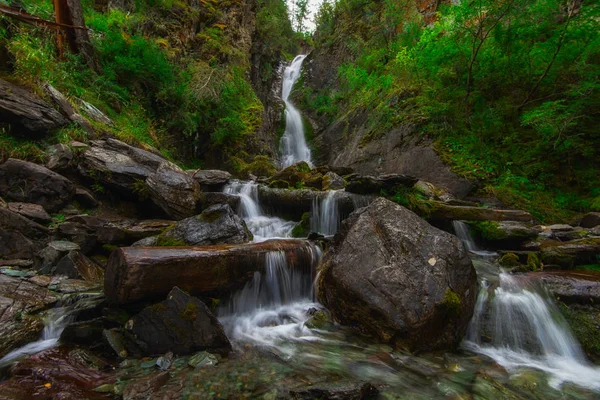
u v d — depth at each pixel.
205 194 7.20
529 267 5.02
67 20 9.05
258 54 21.62
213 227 5.13
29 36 7.71
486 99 9.98
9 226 4.50
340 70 18.20
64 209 5.53
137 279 3.25
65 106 6.99
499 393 2.81
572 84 7.81
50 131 6.38
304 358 3.25
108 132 7.71
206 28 16.80
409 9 17.59
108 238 5.11
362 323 3.76
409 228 4.28
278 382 2.78
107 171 6.30
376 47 18.27
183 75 13.11
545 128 7.34
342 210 7.08
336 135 16.94
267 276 4.46
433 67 10.52
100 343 3.12
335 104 19.27
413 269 3.74
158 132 11.05
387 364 3.20
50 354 2.93
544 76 8.39
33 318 3.27
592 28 7.50
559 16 8.24
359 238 4.16
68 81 8.19
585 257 5.27
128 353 3.09
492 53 9.16
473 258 5.63
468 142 9.70
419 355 3.40
